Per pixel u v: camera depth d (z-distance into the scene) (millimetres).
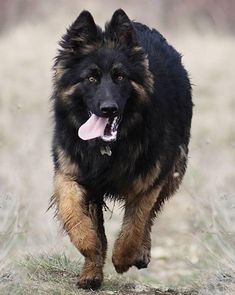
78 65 10539
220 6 41938
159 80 11227
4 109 26062
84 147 10570
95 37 10586
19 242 12336
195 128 24859
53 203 10844
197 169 19109
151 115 10695
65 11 40812
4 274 10172
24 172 17625
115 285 11070
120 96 10305
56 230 14180
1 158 19156
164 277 13273
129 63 10500
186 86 12344
